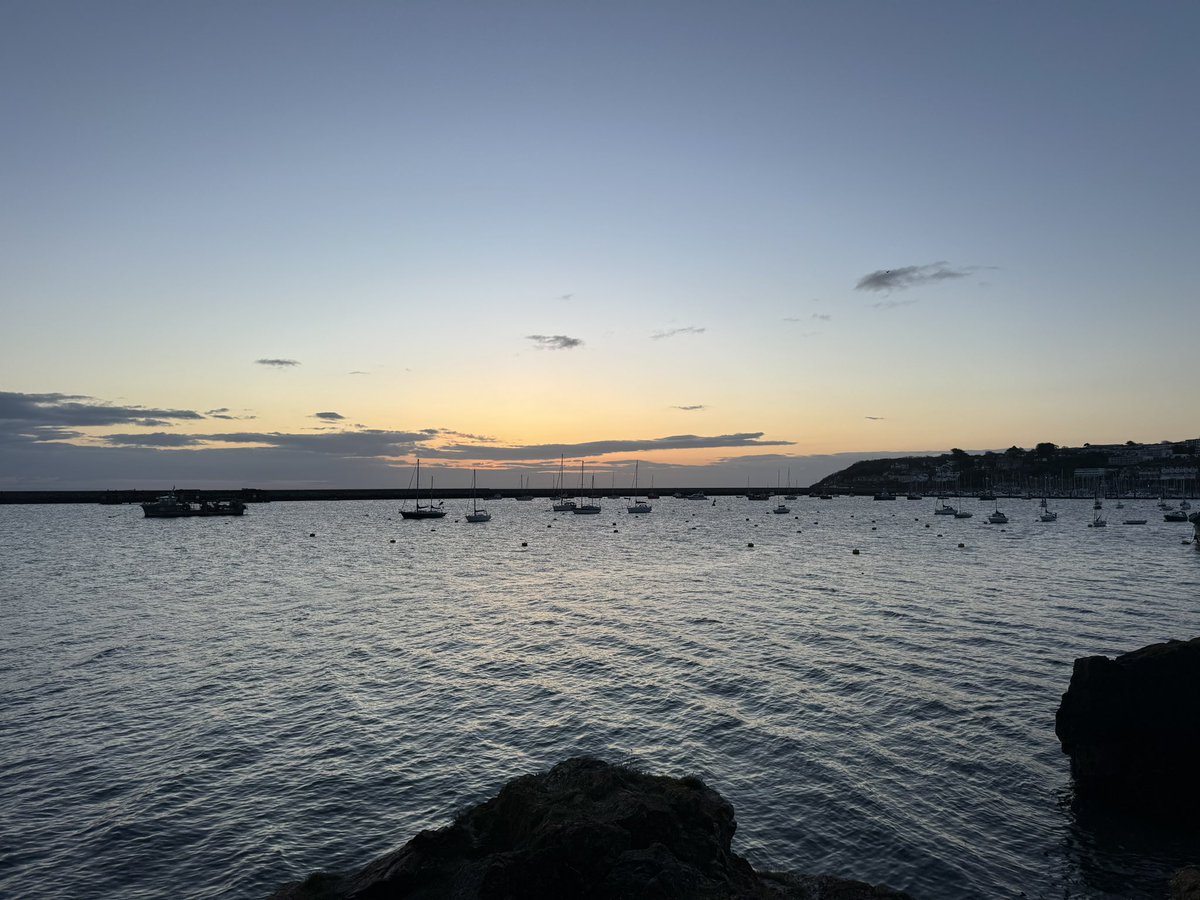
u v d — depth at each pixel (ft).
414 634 147.64
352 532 513.45
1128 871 59.52
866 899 48.62
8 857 60.85
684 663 121.08
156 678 113.29
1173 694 71.72
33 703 100.73
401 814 68.39
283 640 141.49
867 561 296.71
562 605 185.88
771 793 72.38
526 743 86.07
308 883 48.75
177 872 58.59
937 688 105.29
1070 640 136.36
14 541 413.80
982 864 60.23
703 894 40.27
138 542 410.52
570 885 41.42
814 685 107.34
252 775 77.05
